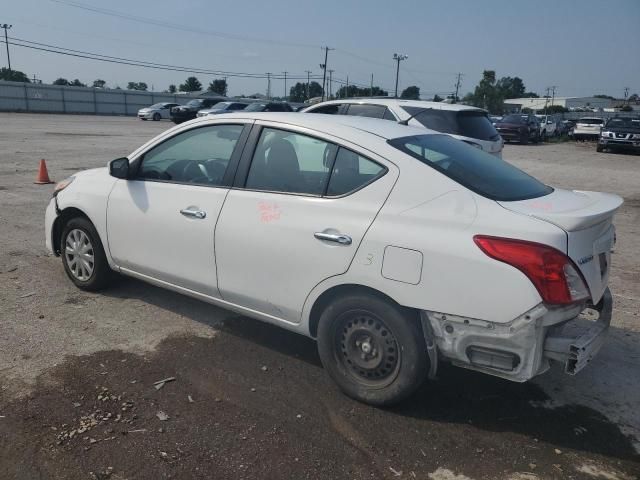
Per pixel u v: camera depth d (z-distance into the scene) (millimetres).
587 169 18391
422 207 3254
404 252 3201
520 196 3396
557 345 2988
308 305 3633
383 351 3406
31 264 5969
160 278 4523
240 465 2939
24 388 3553
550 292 2910
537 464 3057
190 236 4176
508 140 31703
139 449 3025
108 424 3230
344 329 3557
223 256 3996
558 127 41469
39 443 3035
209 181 4191
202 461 2957
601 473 3000
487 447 3182
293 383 3783
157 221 4391
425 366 3324
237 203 3936
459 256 3057
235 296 4016
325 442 3160
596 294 3256
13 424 3184
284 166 3820
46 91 55250
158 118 45875
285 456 3025
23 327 4426
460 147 4004
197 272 4199
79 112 58062
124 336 4355
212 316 4805
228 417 3357
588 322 3342
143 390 3605
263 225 3762
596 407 3641
